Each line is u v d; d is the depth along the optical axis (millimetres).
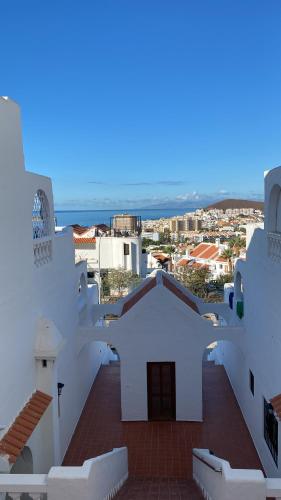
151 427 14438
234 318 16641
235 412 15383
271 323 10820
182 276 51219
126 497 8781
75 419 14430
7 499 5598
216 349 22078
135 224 54656
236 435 13805
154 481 10883
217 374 19016
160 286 14453
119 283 46438
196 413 14711
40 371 10000
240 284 16469
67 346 13250
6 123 8156
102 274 48688
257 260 12516
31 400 9320
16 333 8617
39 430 9922
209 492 7500
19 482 5223
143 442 13492
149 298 14477
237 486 5109
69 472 5273
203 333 14539
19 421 8359
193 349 14570
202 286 48531
